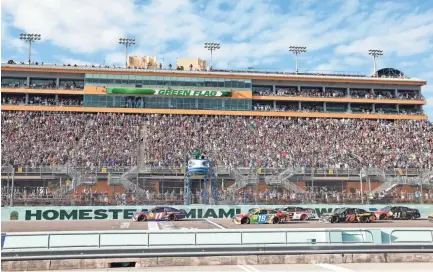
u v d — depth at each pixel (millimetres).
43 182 47688
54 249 15867
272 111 68125
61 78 67188
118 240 16328
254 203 40656
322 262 16844
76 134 57219
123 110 65000
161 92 66875
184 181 44312
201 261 16375
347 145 59469
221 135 59844
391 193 47188
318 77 72625
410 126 67000
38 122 59281
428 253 17234
